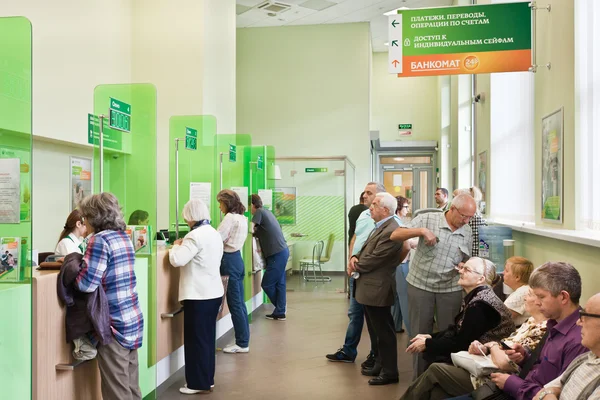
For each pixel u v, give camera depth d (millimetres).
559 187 4184
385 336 4434
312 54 12234
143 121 4125
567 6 3969
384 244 4223
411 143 13781
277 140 12266
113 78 6535
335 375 4715
